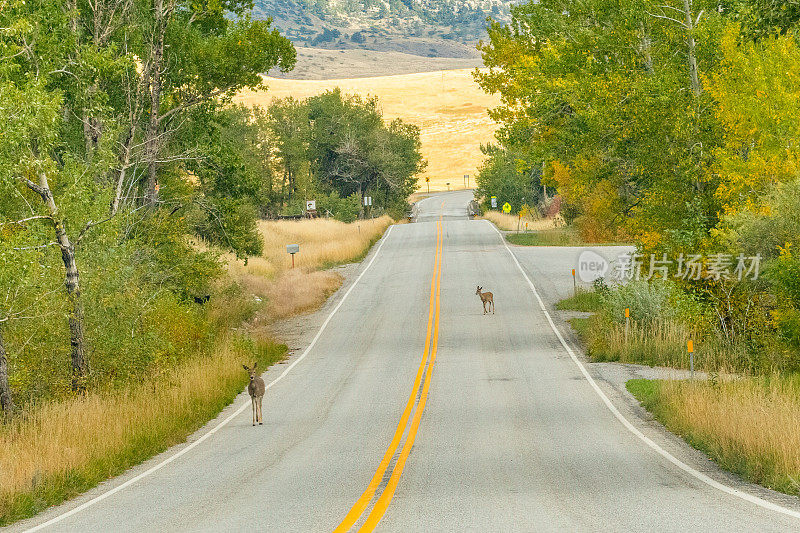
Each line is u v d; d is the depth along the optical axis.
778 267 49.50
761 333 50.84
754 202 56.94
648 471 26.73
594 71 71.81
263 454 32.50
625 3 65.88
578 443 32.22
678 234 58.44
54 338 45.03
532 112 82.62
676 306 57.81
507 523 20.36
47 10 53.41
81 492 27.83
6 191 42.75
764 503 21.73
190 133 72.25
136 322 48.78
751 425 28.38
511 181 195.12
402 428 36.75
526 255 115.25
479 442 33.12
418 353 60.25
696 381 40.62
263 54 69.06
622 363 53.19
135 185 71.75
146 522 22.39
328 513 22.20
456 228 161.25
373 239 146.12
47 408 38.50
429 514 21.64
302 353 63.59
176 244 65.88
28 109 39.72
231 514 22.72
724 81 58.03
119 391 43.38
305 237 141.50
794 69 55.00
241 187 73.19
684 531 19.06
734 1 62.25
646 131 61.53
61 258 46.53
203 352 55.84
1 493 25.45
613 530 19.36
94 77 56.22
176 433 37.16
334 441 34.50
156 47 64.25
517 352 58.72
